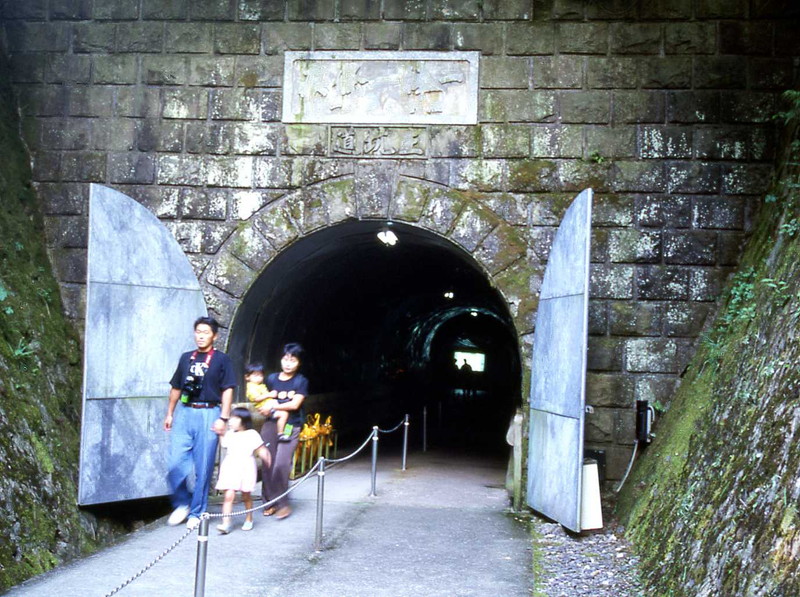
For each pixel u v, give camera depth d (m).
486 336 34.97
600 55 9.74
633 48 9.70
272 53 10.09
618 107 9.68
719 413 6.70
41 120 10.22
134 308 8.94
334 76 10.03
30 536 6.80
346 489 10.84
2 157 9.70
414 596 6.11
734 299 8.42
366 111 9.98
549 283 9.00
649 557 6.59
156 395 9.05
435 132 9.88
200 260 10.02
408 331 25.06
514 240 9.70
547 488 8.62
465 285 20.23
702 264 9.48
